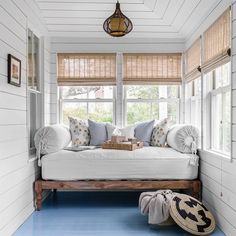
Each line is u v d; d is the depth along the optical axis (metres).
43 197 4.43
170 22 4.66
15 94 3.24
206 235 3.10
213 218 3.30
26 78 3.64
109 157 4.05
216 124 3.91
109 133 4.87
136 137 4.90
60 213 3.85
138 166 4.05
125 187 4.05
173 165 4.06
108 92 5.30
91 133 4.85
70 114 5.30
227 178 3.10
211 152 3.68
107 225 3.42
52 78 5.14
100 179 4.06
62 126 4.68
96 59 5.15
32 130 4.33
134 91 5.33
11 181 3.11
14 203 3.20
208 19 3.79
